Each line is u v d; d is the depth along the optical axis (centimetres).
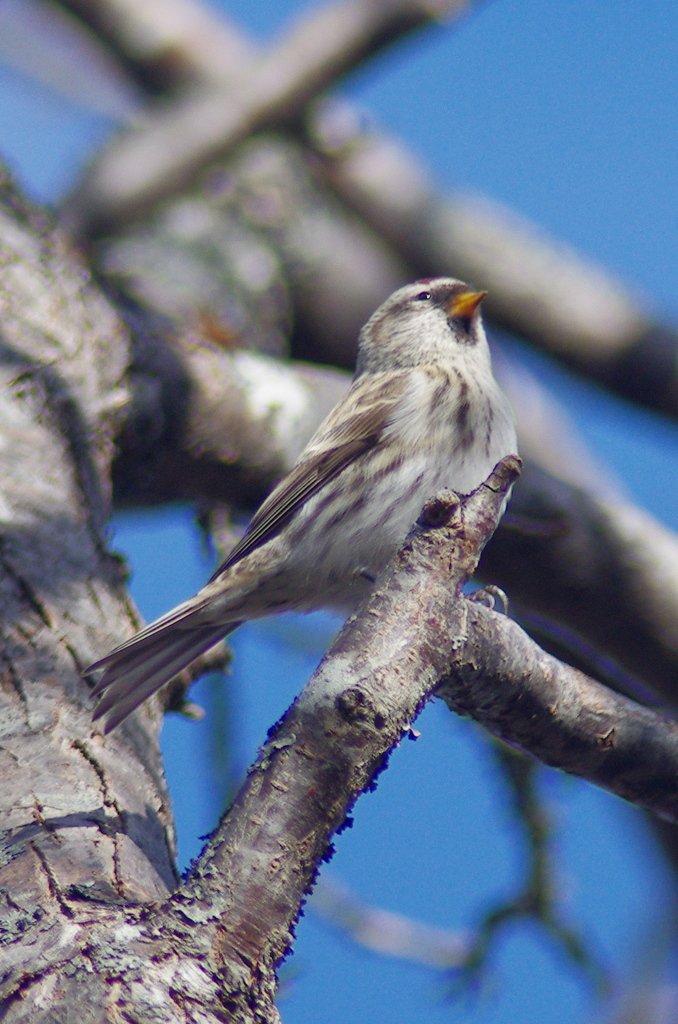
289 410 1066
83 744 596
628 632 1104
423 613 507
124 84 1554
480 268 1455
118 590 743
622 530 1093
